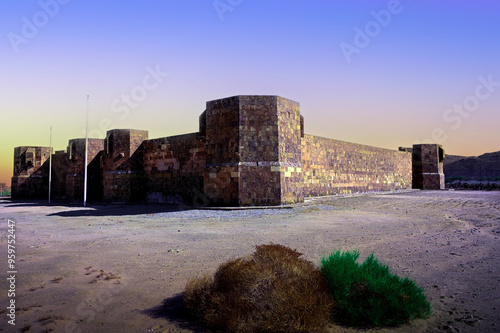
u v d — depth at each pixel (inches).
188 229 475.8
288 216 605.0
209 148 818.8
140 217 648.4
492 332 150.6
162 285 225.9
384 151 1592.0
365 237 392.2
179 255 312.0
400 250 320.5
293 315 148.2
